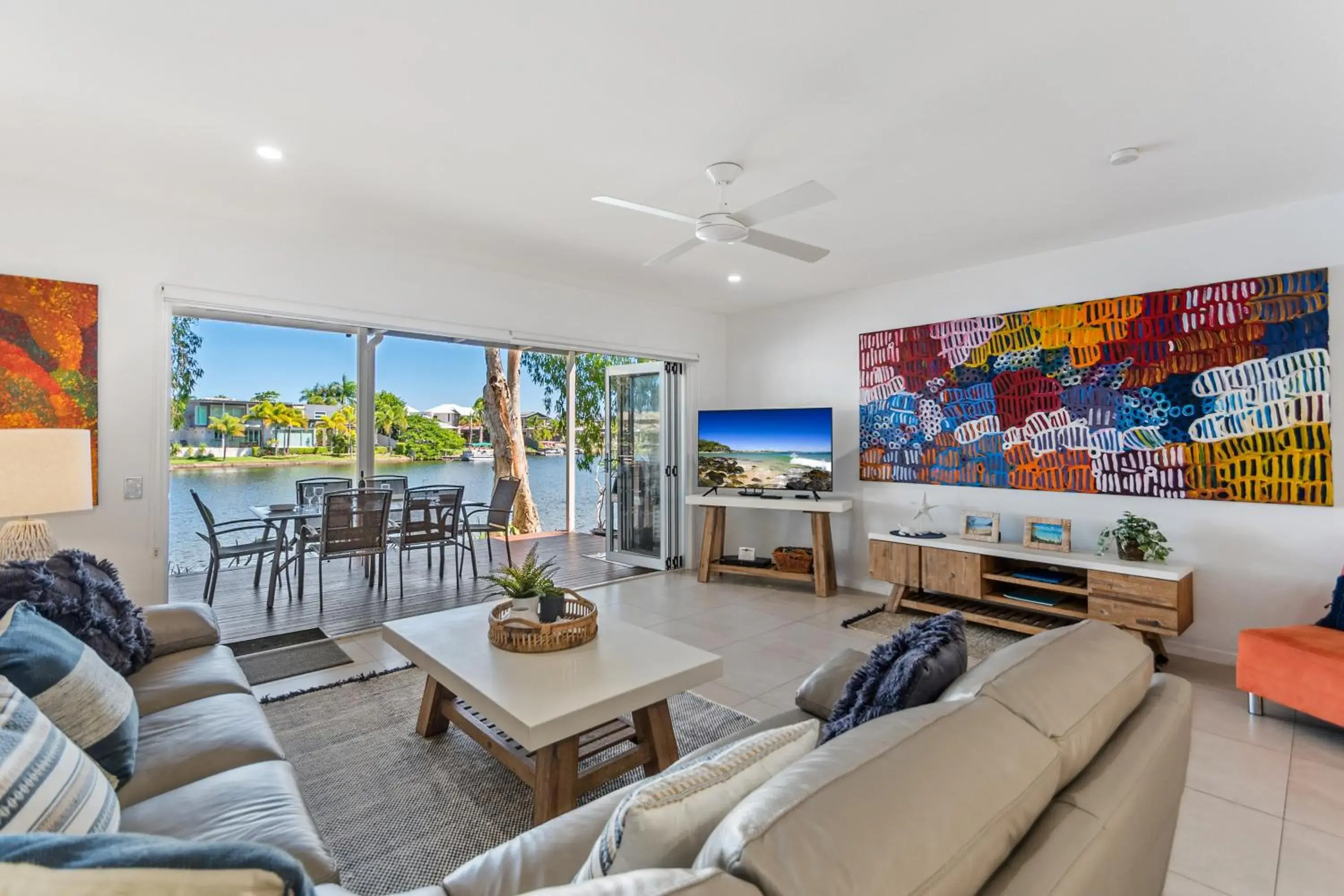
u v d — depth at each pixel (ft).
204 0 5.74
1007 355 13.97
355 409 16.43
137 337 10.53
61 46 6.40
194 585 16.58
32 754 3.24
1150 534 11.44
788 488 17.29
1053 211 11.00
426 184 9.89
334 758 8.02
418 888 5.79
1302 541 10.49
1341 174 9.47
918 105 7.60
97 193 10.17
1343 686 7.95
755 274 15.20
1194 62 6.70
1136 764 3.63
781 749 3.34
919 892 2.22
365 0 5.77
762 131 8.23
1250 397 10.92
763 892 2.07
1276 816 6.79
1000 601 12.92
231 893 1.58
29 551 7.57
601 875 2.76
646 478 20.63
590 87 7.23
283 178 9.65
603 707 6.36
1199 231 11.49
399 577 17.17
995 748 2.99
